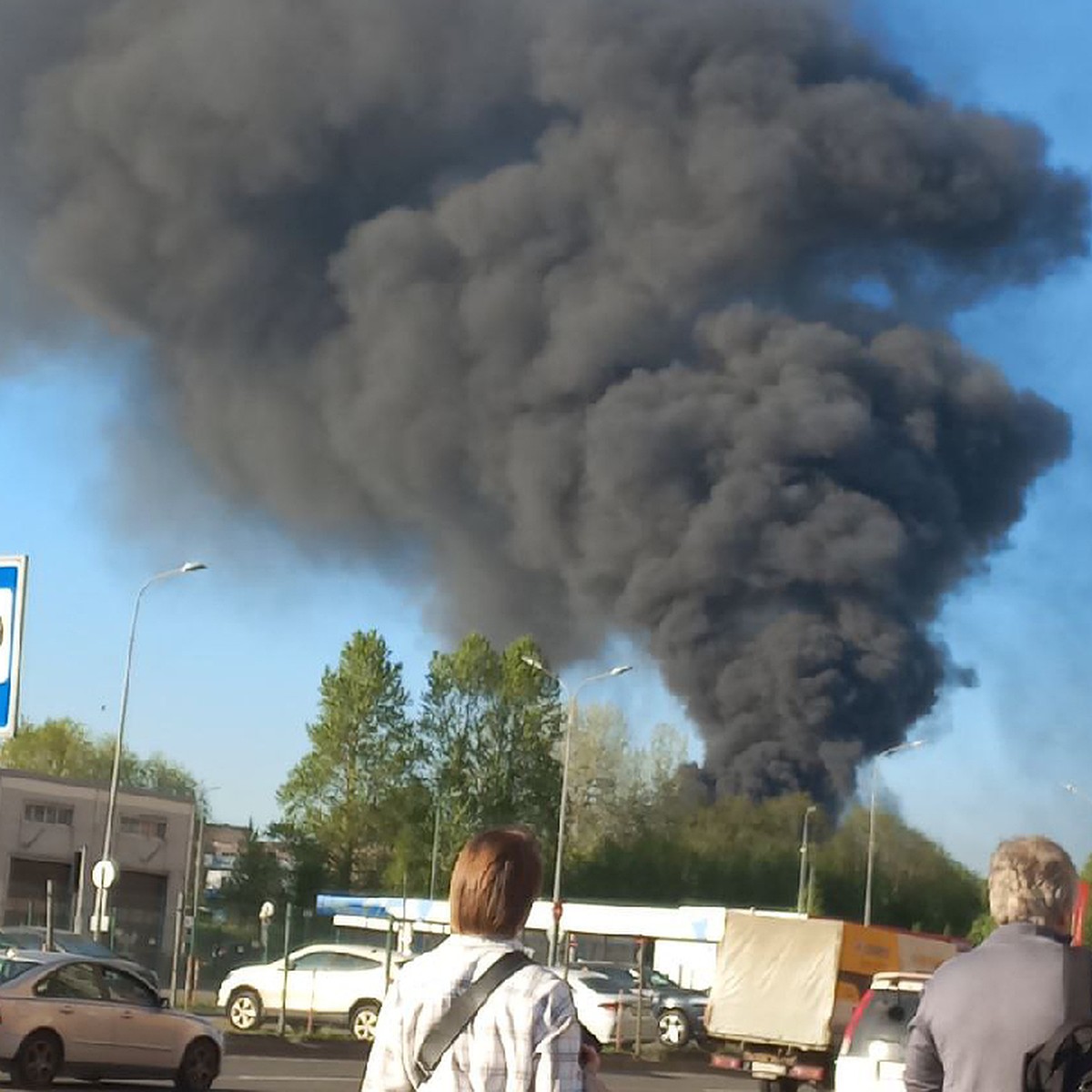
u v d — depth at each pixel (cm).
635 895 7069
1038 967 439
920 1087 452
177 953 3494
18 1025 1862
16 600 848
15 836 5797
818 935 2691
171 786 10731
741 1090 2711
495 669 6969
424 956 421
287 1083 2156
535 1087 401
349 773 6819
